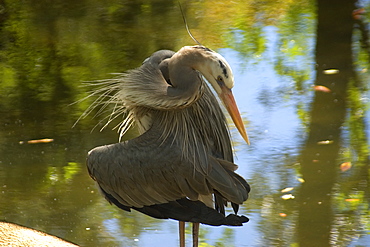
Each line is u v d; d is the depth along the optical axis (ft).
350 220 30.91
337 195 33.19
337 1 67.10
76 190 34.81
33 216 32.01
